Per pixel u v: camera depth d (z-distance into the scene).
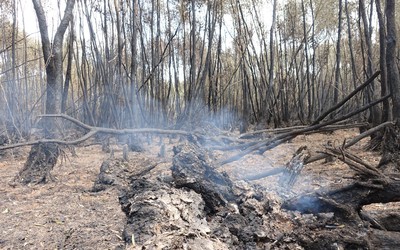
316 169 7.22
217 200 3.54
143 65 13.82
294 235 3.16
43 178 6.14
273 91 19.33
